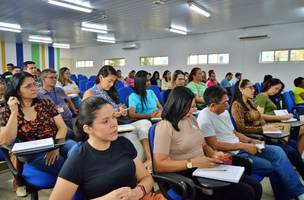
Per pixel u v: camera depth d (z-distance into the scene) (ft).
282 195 6.52
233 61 29.32
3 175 8.92
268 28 26.53
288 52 25.86
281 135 7.63
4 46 38.22
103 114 3.61
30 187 5.49
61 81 13.89
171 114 5.07
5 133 5.56
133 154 4.13
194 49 32.32
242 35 28.22
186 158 5.11
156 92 12.21
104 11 20.66
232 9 19.99
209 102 6.43
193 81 13.74
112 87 8.82
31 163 5.54
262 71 27.45
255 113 8.37
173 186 4.72
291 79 25.84
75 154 3.56
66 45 42.75
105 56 42.37
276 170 6.49
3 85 8.35
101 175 3.58
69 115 9.28
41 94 8.17
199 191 4.70
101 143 3.73
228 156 5.31
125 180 3.82
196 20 23.94
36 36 33.14
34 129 6.15
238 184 5.01
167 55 34.99
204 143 5.78
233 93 8.61
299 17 22.74
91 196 3.56
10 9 19.90
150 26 26.78
